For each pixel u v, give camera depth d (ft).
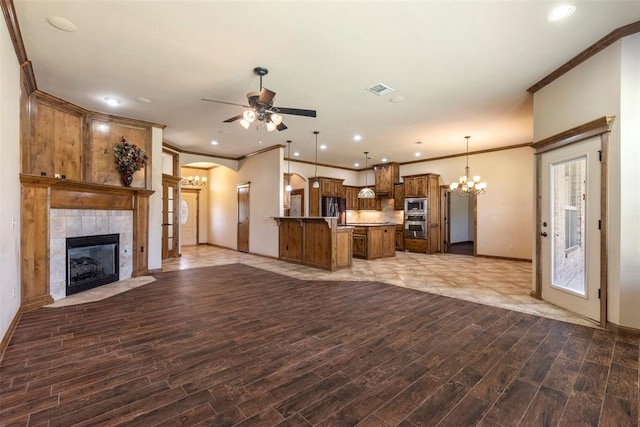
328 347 8.62
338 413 5.78
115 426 5.38
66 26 9.09
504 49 10.35
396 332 9.70
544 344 8.78
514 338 9.21
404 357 8.03
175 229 26.68
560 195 12.25
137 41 9.90
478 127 19.61
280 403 6.07
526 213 24.59
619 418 5.63
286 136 21.99
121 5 8.16
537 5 8.13
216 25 9.04
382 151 27.45
